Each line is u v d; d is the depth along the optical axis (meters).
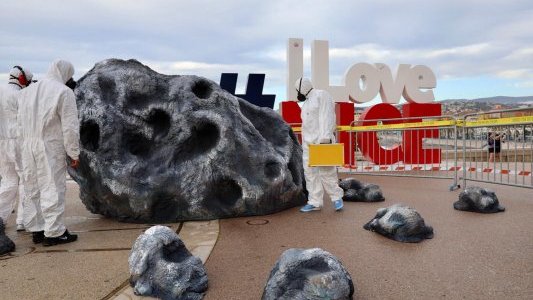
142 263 3.39
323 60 14.23
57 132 4.74
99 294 3.37
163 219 5.91
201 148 6.14
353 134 13.23
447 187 8.70
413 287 3.33
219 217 5.96
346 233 5.02
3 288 3.53
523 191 8.03
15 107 5.37
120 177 5.66
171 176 5.82
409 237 4.66
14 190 5.57
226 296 3.28
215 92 6.30
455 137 8.38
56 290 3.47
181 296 3.24
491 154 12.00
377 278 3.53
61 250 4.61
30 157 4.72
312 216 6.02
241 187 5.91
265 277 3.64
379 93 15.20
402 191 8.23
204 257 4.22
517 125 7.03
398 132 13.45
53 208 4.73
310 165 5.98
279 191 6.18
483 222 5.43
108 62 6.59
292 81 14.05
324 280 2.81
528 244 4.39
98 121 5.82
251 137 6.25
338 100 14.31
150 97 6.26
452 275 3.56
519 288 3.25
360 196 7.12
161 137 6.14
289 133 7.25
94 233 5.38
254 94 13.73
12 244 4.64
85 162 5.83
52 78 4.82
